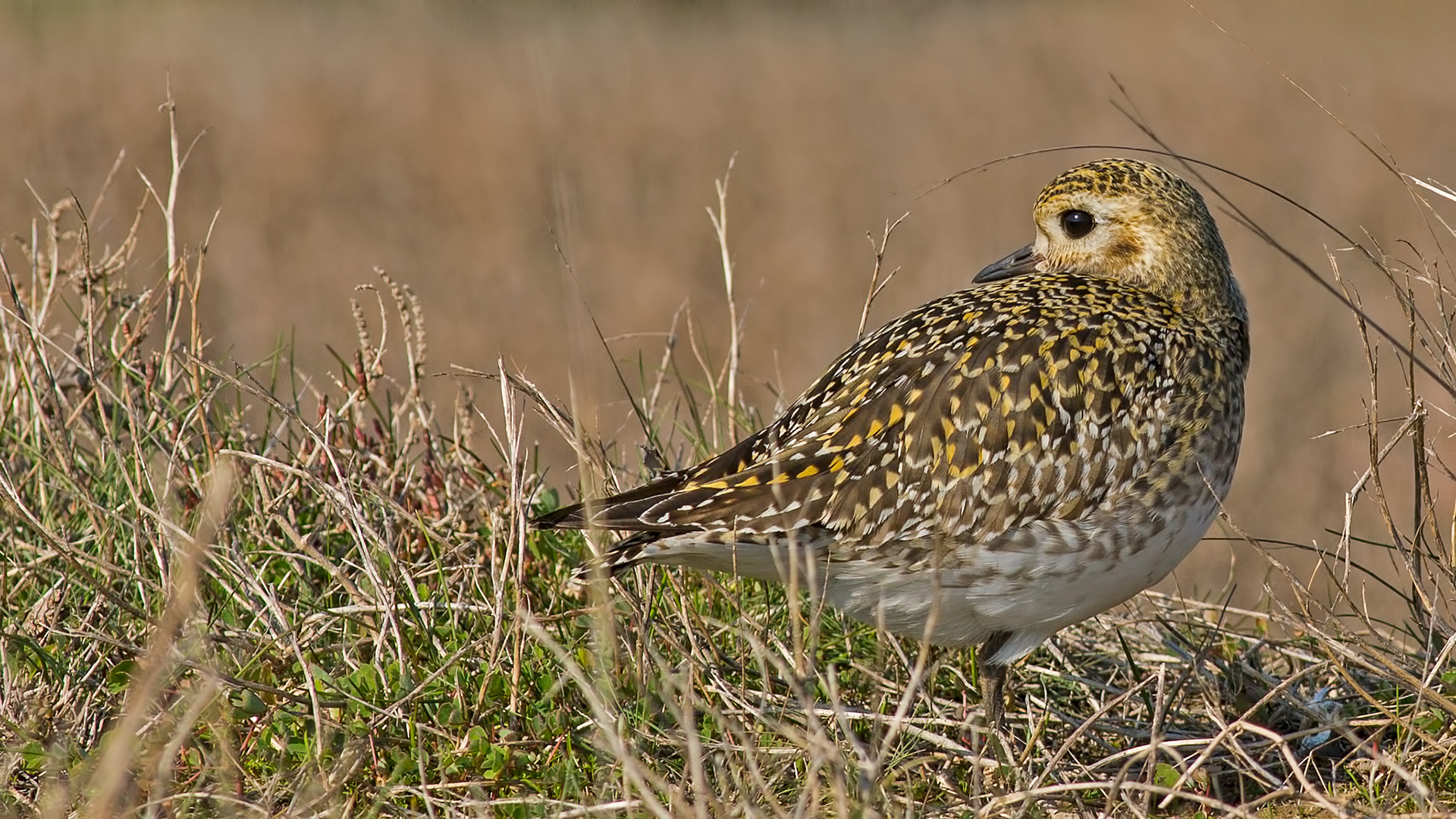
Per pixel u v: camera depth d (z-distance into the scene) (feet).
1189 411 32.55
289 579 35.12
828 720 32.81
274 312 80.12
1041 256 38.19
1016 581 31.76
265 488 35.88
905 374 32.45
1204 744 31.55
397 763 30.14
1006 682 35.63
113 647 32.24
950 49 149.79
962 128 119.96
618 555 31.22
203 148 112.37
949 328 33.22
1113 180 36.52
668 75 141.38
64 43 146.82
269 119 121.39
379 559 35.01
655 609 34.60
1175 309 35.04
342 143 116.06
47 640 33.04
